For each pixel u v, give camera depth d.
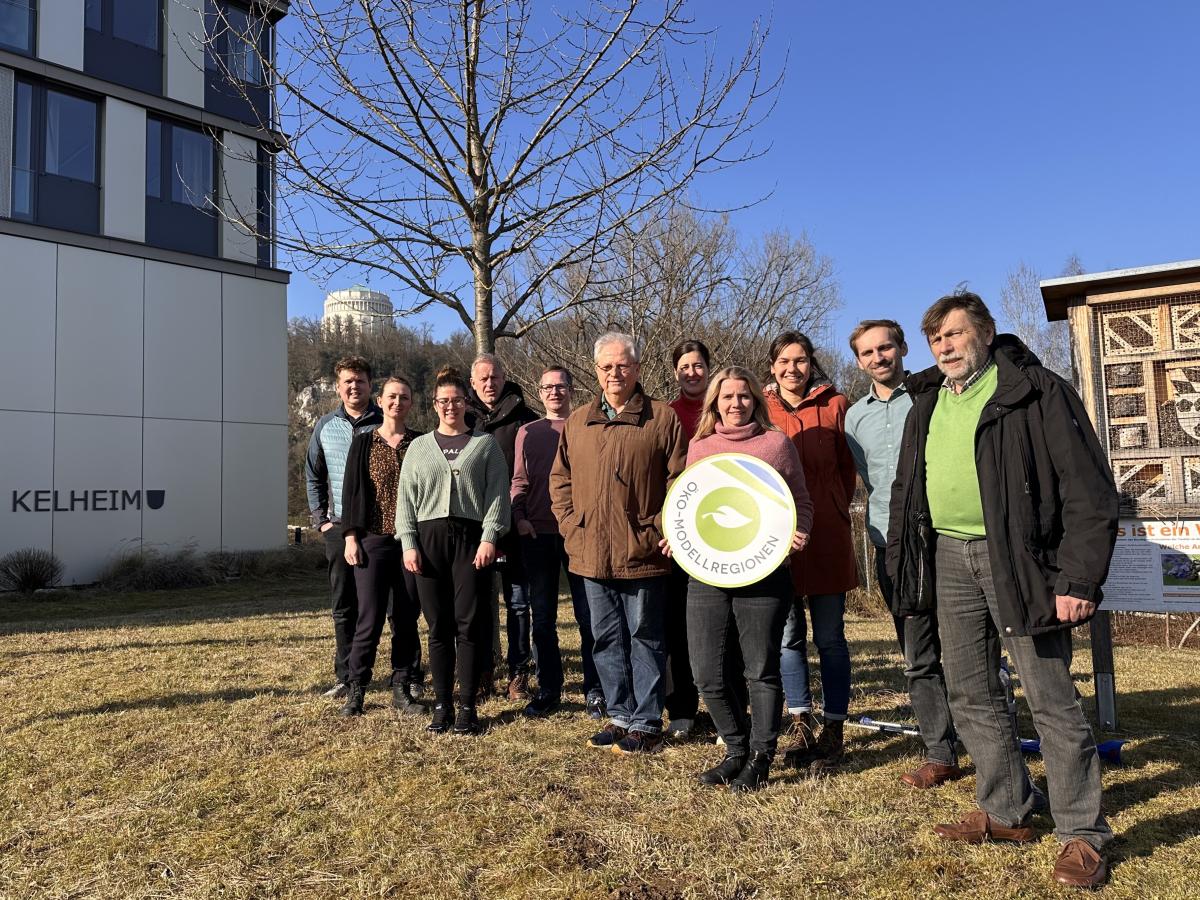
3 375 13.71
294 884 2.63
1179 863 2.66
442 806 3.20
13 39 14.26
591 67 5.35
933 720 3.44
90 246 14.75
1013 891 2.51
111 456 14.88
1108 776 3.47
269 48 5.60
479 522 4.21
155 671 5.65
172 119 16.12
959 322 2.85
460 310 5.75
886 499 3.72
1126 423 4.17
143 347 15.34
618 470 3.80
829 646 3.82
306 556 16.52
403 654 4.67
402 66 5.15
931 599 3.07
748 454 3.45
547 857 2.78
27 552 13.45
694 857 2.76
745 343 13.81
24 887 2.61
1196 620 7.38
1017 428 2.67
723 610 3.45
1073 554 2.52
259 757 3.76
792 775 3.56
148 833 2.97
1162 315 4.11
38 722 4.32
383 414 4.89
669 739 4.05
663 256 9.09
